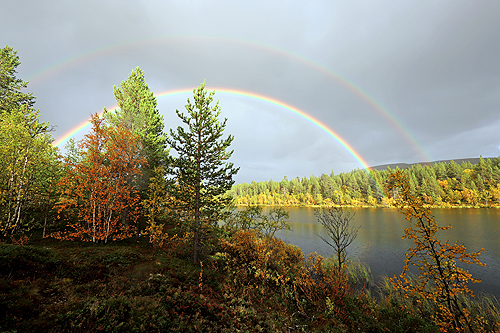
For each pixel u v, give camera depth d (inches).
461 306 479.5
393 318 349.7
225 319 309.4
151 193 694.5
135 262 445.4
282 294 439.5
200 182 541.0
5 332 183.8
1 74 1000.2
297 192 5580.7
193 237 552.1
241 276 509.0
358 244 1294.3
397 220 2322.8
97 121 611.5
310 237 1470.2
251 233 708.0
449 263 323.6
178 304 307.9
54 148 683.4
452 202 3326.8
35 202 619.2
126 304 267.4
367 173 5073.8
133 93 899.4
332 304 382.9
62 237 559.5
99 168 588.7
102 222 637.9
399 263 936.9
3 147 545.3
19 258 337.4
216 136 540.7
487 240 1334.9
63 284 301.7
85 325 216.1
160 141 906.1
